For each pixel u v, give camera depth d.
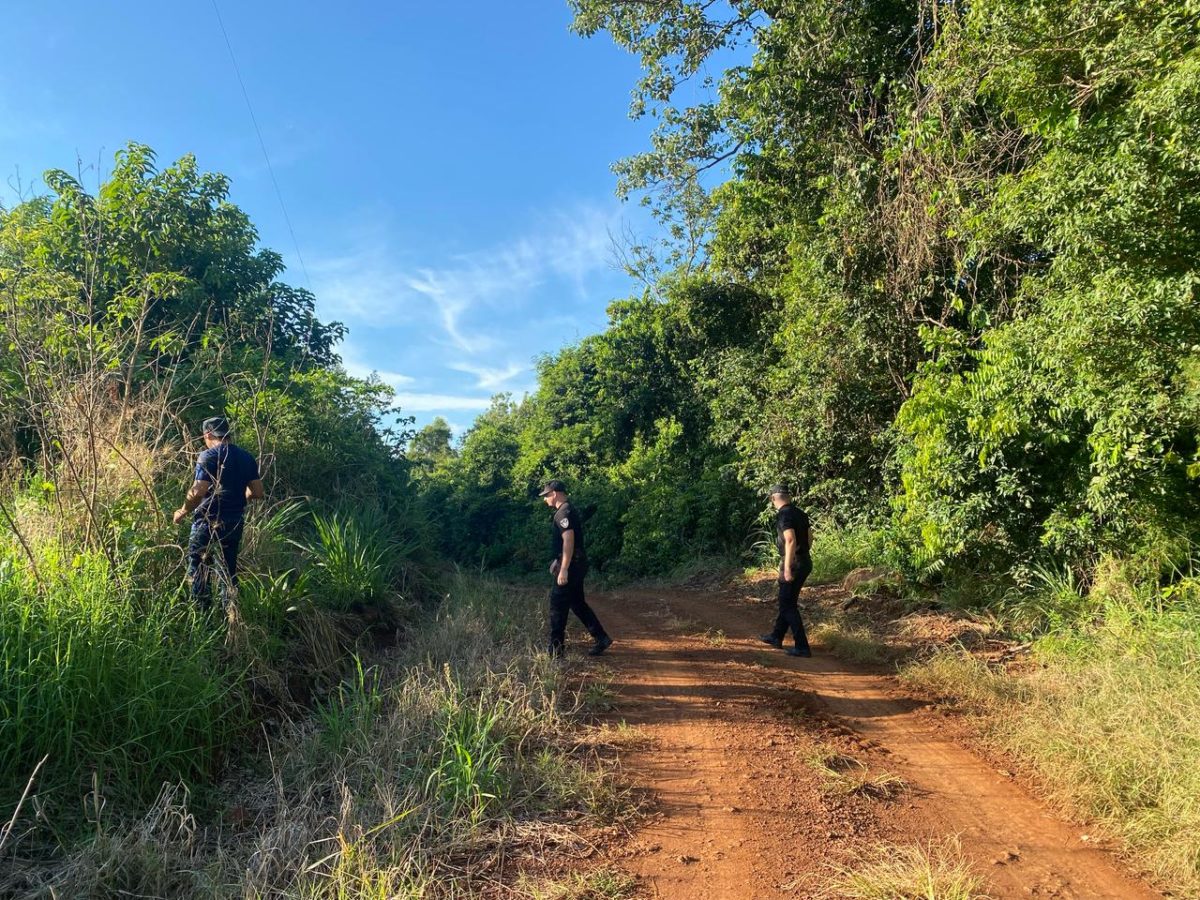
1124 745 3.95
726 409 15.25
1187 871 3.08
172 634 4.37
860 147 10.32
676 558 16.89
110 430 5.34
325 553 6.54
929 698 5.60
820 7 9.73
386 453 11.39
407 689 4.66
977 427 7.07
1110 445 5.91
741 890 3.07
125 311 6.37
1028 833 3.56
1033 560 7.38
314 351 13.12
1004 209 6.23
